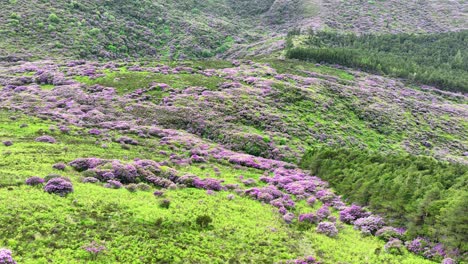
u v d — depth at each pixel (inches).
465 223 1092.5
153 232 1031.6
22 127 1962.4
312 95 3159.5
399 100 3678.6
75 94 2733.8
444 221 1144.8
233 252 1007.6
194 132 2369.6
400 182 1437.0
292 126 2559.1
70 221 997.2
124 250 910.4
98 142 1886.1
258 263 970.1
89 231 966.4
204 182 1537.9
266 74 3646.7
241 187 1604.3
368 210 1424.7
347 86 3772.1
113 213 1098.1
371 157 1846.7
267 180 1740.9
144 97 2770.7
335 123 2795.3
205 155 1975.9
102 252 883.4
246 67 3973.9
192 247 990.4
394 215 1332.4
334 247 1133.1
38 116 2209.6
